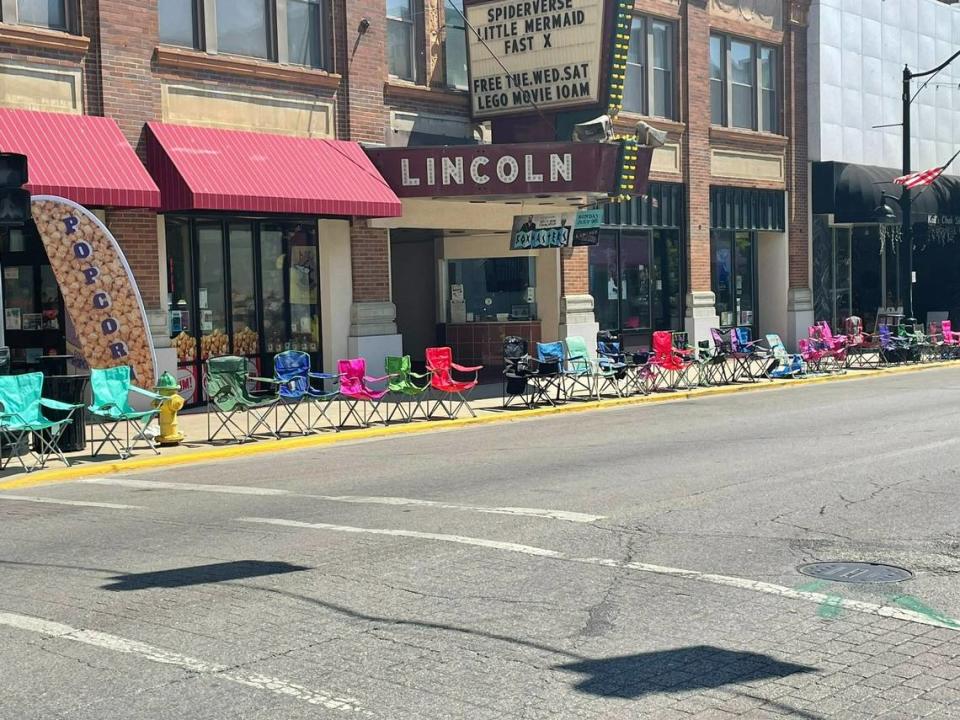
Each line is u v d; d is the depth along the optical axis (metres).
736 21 30.05
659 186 28.16
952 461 12.49
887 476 11.63
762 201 31.33
